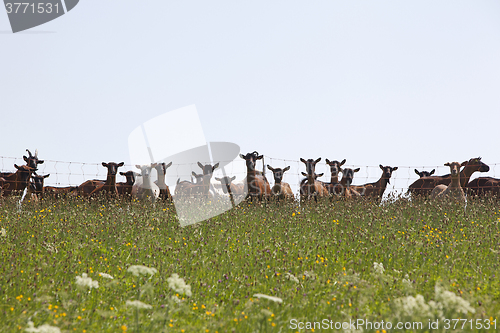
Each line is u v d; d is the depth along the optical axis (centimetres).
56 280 2072
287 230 3095
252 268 2322
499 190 6122
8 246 2605
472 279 2175
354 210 3900
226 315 1750
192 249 2644
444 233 3095
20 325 1545
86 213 3781
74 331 1555
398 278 2197
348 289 1931
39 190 6050
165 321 1605
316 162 6012
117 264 2388
